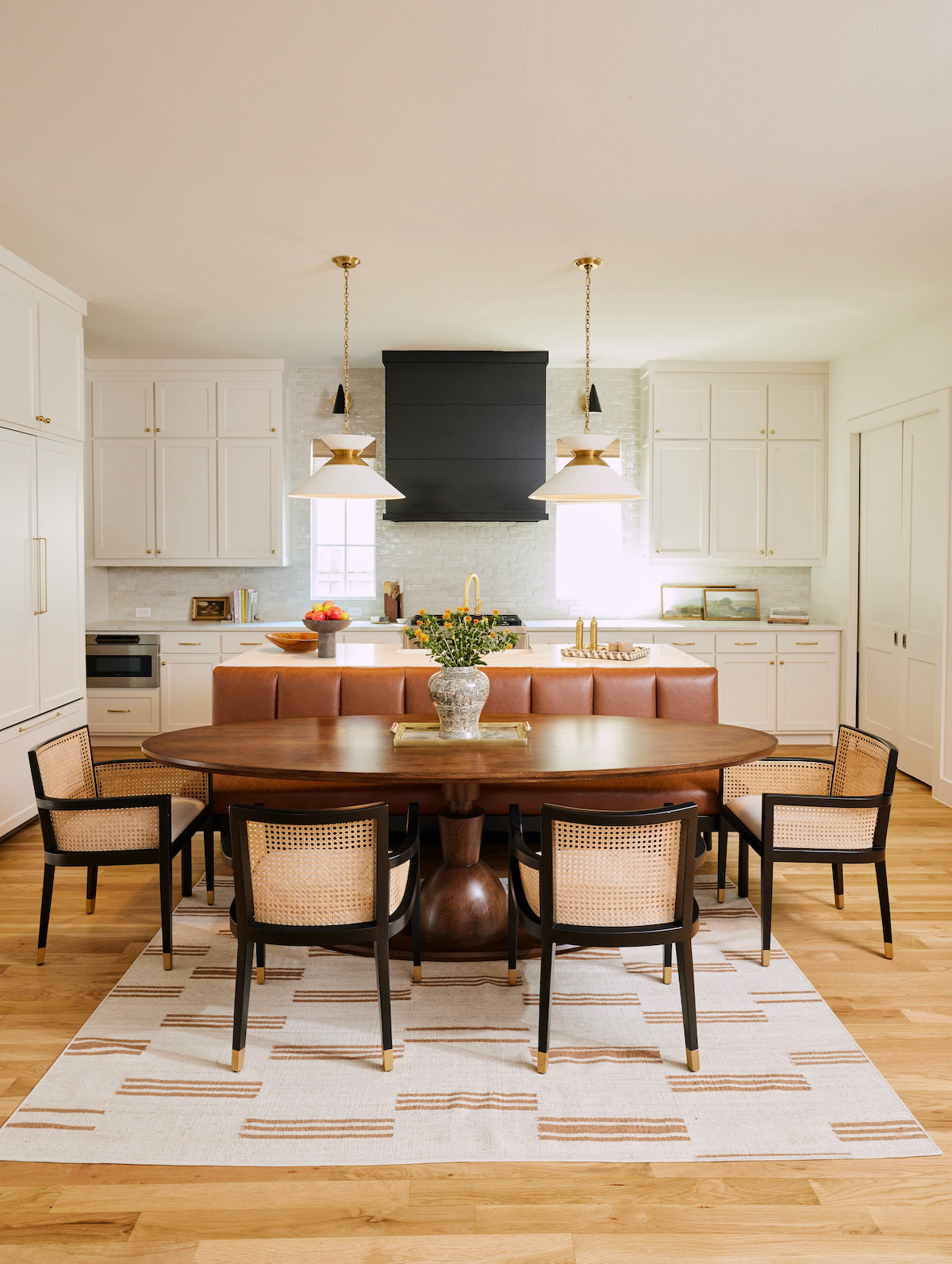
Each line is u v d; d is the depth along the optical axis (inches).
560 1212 68.4
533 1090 83.9
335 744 108.6
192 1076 86.0
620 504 255.3
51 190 126.0
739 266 159.5
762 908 110.2
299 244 148.3
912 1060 89.3
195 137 110.1
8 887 136.9
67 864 108.7
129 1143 76.2
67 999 101.7
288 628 229.8
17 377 155.3
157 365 235.5
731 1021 96.5
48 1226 66.9
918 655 198.8
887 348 208.4
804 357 233.6
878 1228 66.9
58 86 97.8
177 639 232.2
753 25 87.0
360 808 82.5
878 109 103.6
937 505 189.3
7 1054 90.4
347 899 85.4
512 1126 78.4
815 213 134.7
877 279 166.9
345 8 83.9
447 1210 68.6
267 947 115.8
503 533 254.4
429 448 227.9
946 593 180.5
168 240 145.9
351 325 201.3
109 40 89.1
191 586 254.8
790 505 241.6
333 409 224.2
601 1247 65.0
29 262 157.5
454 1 82.8
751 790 129.9
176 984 104.9
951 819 172.9
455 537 254.1
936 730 186.2
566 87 98.3
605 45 90.2
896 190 126.5
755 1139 76.8
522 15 85.1
